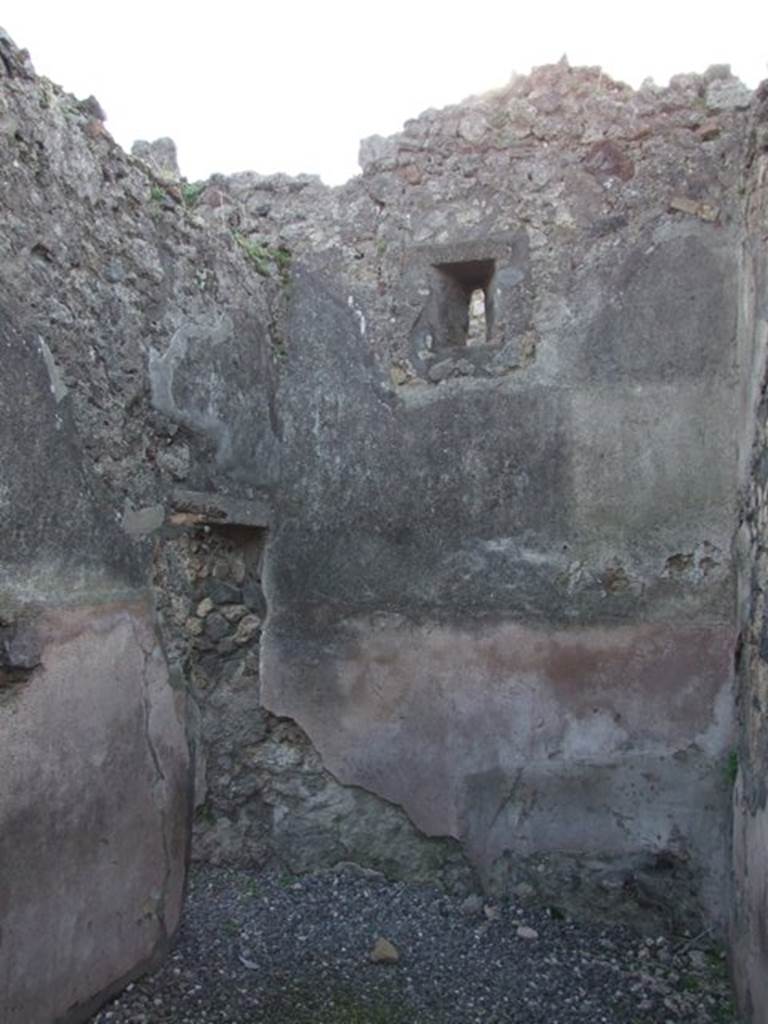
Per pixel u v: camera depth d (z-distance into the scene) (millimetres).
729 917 3137
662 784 3414
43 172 2691
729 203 3451
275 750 3949
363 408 3891
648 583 3480
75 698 2650
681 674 3414
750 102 3402
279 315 4020
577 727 3535
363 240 3945
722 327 3441
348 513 3885
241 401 3713
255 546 3975
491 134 3787
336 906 3564
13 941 2379
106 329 2949
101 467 2867
